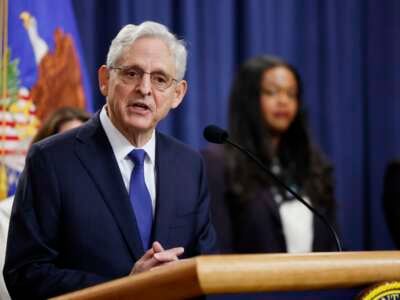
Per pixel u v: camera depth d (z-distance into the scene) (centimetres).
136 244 396
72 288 374
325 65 911
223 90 852
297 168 660
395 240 667
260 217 612
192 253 421
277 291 262
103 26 805
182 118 830
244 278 251
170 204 415
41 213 392
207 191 445
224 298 265
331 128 905
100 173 404
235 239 614
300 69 904
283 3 892
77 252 391
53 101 672
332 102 906
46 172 397
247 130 655
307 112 681
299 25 905
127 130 412
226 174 629
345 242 904
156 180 421
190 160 439
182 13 835
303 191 647
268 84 664
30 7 668
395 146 925
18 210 396
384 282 279
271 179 636
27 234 388
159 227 407
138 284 262
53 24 683
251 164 636
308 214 629
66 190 395
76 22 774
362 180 917
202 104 845
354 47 922
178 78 412
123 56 399
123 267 391
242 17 875
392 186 669
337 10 918
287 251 614
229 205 622
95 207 397
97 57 800
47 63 672
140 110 398
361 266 274
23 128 645
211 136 433
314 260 266
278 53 887
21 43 658
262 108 662
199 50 847
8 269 390
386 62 933
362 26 929
